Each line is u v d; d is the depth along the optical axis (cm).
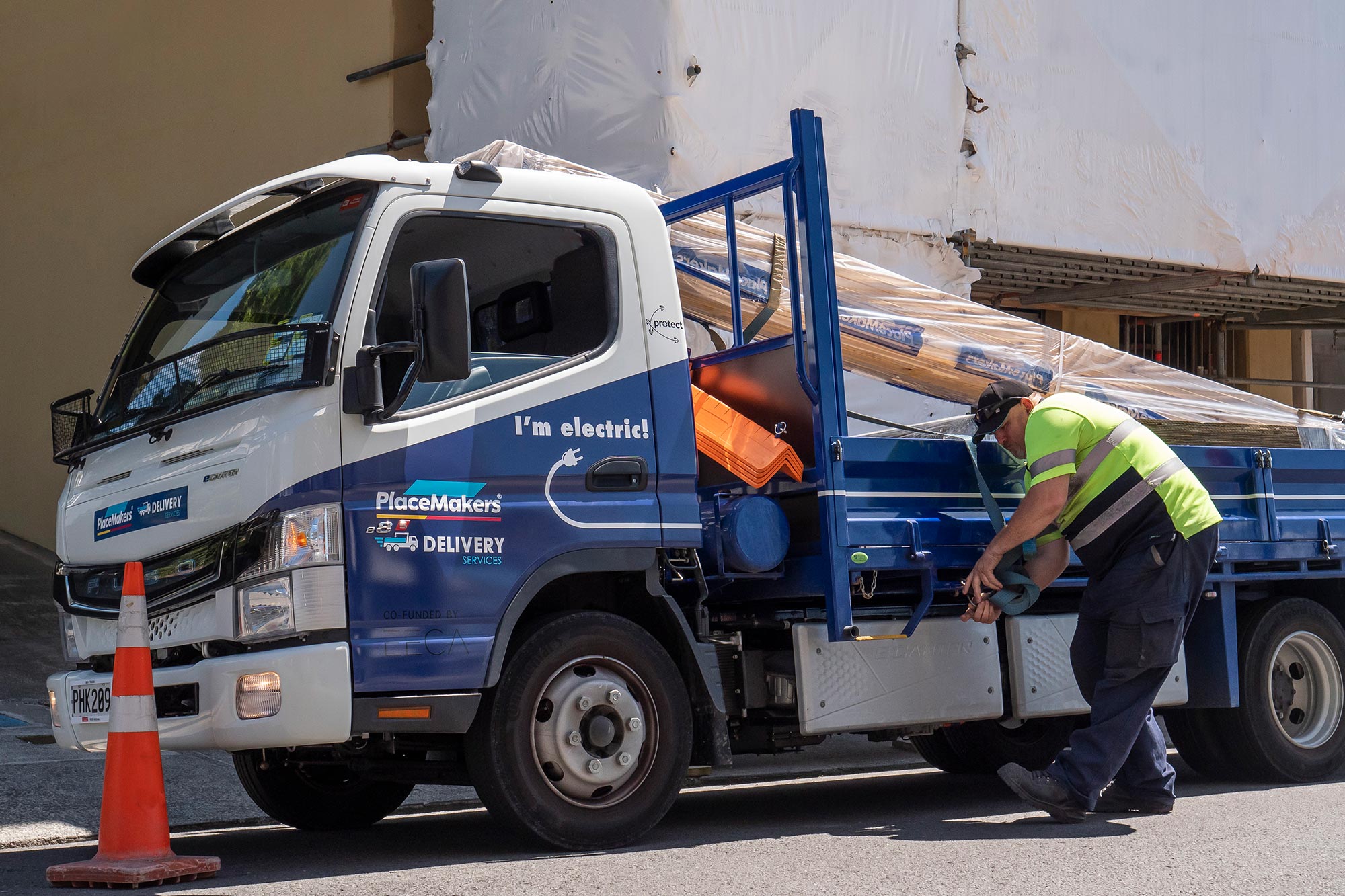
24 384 1686
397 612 490
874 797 740
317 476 482
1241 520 715
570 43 1054
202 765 778
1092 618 604
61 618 577
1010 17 1188
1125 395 773
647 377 558
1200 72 1304
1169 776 614
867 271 726
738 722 611
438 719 496
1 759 755
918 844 534
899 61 1121
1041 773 584
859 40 1099
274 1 1385
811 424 600
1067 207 1219
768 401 622
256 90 1398
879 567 592
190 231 592
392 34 1263
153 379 547
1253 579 723
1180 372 798
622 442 546
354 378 490
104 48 1588
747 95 1039
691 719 555
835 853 515
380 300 507
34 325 1673
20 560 1579
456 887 450
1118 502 589
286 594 476
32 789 699
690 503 559
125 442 549
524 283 539
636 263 564
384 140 1267
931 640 617
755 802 726
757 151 1044
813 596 601
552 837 519
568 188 557
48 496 1650
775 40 1054
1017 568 618
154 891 460
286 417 485
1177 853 506
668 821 638
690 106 1009
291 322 514
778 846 536
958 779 830
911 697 606
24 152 1700
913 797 739
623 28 1024
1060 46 1218
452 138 1141
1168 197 1279
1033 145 1196
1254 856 501
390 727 487
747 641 607
